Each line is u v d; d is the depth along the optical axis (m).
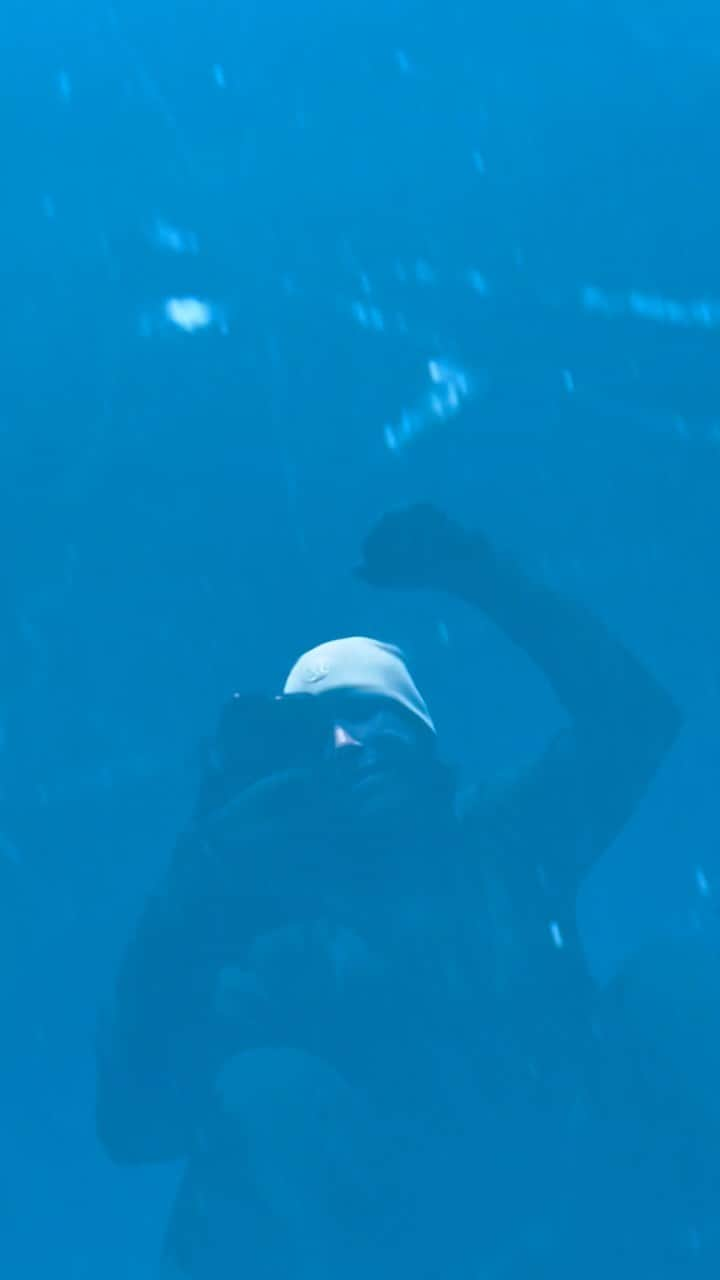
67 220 11.07
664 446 9.77
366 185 11.81
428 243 11.14
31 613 8.55
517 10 11.12
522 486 9.79
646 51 11.19
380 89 11.34
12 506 9.41
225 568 9.08
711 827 6.98
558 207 11.12
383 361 10.44
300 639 8.69
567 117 11.24
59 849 6.82
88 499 9.23
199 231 11.12
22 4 10.88
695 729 7.69
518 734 8.09
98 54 11.09
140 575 8.81
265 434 9.96
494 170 11.35
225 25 11.12
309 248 11.17
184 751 7.61
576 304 10.64
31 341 10.46
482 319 10.81
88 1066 5.62
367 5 11.13
